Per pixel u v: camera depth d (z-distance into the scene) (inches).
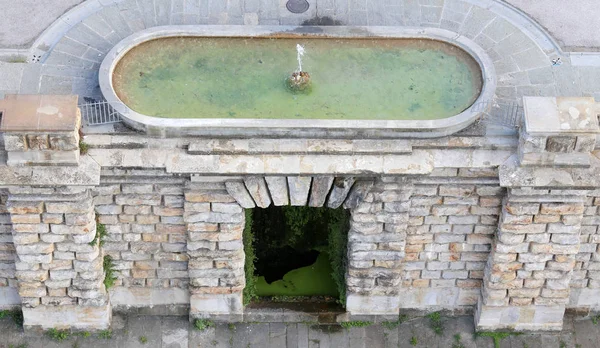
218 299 920.3
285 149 800.3
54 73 856.9
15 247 858.8
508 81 868.0
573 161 801.6
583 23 950.4
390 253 883.4
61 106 775.7
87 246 856.9
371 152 803.4
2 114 767.1
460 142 806.5
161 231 876.0
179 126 789.2
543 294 906.1
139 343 922.1
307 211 986.1
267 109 834.2
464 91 856.3
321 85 857.5
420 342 930.7
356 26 895.7
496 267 885.2
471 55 879.1
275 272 979.9
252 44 887.7
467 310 944.9
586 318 953.5
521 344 932.0
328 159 806.5
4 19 924.6
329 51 885.2
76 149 784.3
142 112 823.7
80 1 946.7
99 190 837.8
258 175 812.6
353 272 897.5
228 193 836.6
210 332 931.3
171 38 886.4
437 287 928.9
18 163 789.9
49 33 916.6
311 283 969.5
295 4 929.5
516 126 813.2
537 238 861.2
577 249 869.2
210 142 801.6
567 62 916.0
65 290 892.0
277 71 867.4
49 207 826.8
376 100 845.8
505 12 963.3
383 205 847.7
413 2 936.9
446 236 885.2
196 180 820.0
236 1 928.3
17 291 920.9
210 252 880.3
